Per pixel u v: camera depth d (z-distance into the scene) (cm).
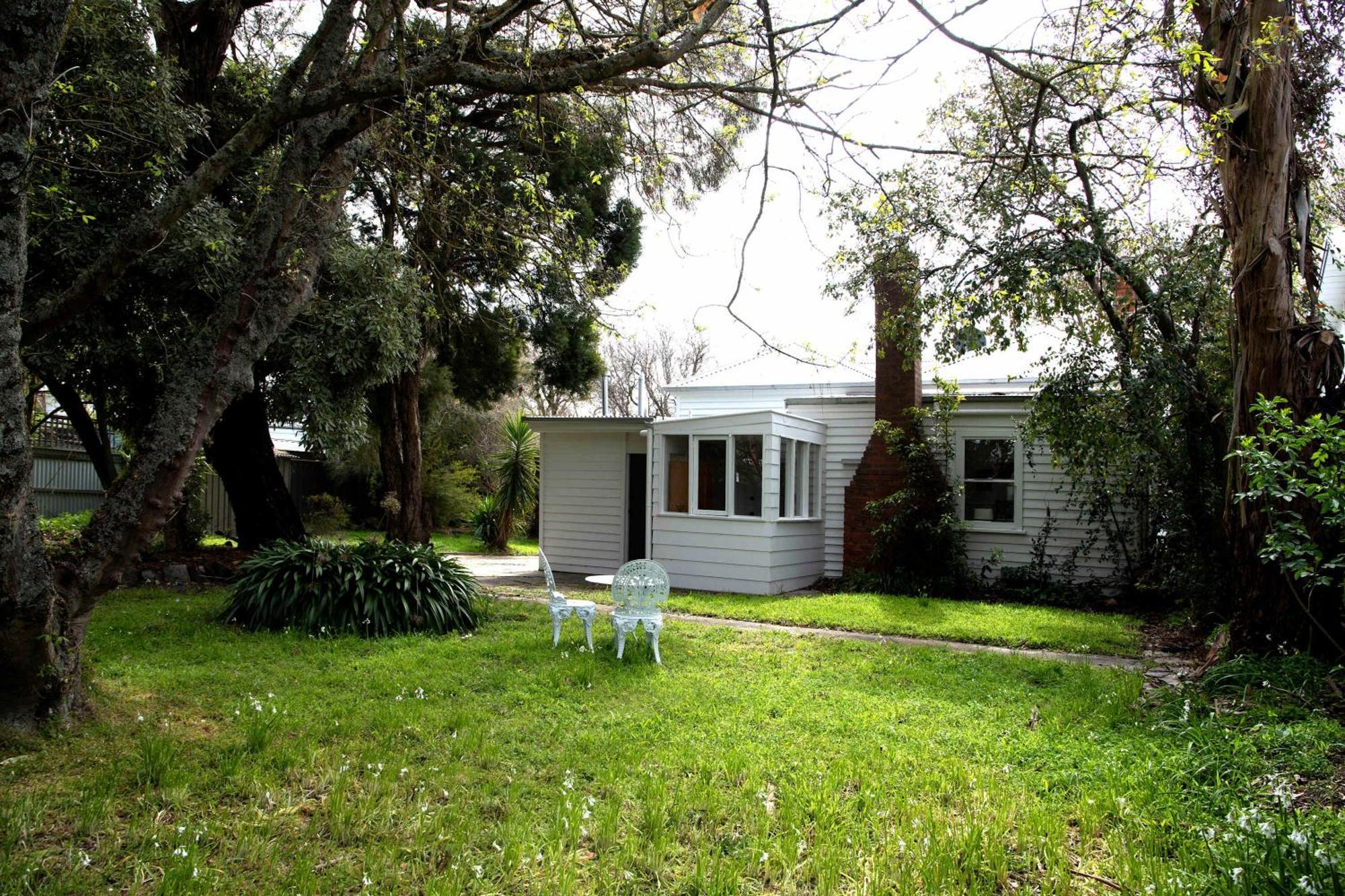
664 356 3612
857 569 1380
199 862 347
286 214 554
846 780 460
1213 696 623
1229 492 735
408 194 795
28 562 468
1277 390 707
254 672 689
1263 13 703
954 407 1322
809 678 709
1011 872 354
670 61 544
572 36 656
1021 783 448
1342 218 1004
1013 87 981
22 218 447
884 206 689
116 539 511
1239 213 740
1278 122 719
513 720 568
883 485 1366
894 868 352
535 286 898
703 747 513
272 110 511
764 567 1301
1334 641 643
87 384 1166
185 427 526
